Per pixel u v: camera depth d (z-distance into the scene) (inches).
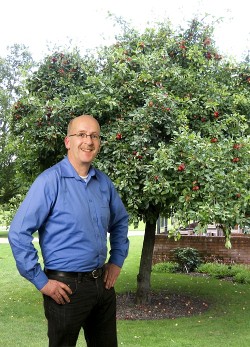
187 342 206.4
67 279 106.8
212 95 250.8
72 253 106.7
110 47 280.8
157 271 420.2
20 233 103.0
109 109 245.8
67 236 106.5
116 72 249.8
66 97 261.0
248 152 222.2
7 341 209.9
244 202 207.5
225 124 239.5
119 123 244.5
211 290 339.0
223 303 297.9
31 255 103.0
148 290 291.4
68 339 109.6
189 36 277.0
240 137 231.1
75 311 107.7
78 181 111.6
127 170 231.0
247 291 337.7
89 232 108.2
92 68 275.6
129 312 271.1
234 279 378.3
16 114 272.8
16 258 103.0
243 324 242.2
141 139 230.8
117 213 122.3
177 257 431.8
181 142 219.0
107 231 116.4
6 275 411.8
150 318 259.0
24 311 279.1
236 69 274.5
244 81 277.3
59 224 106.7
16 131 275.4
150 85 250.7
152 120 235.0
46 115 245.8
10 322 249.9
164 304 292.0
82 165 112.9
